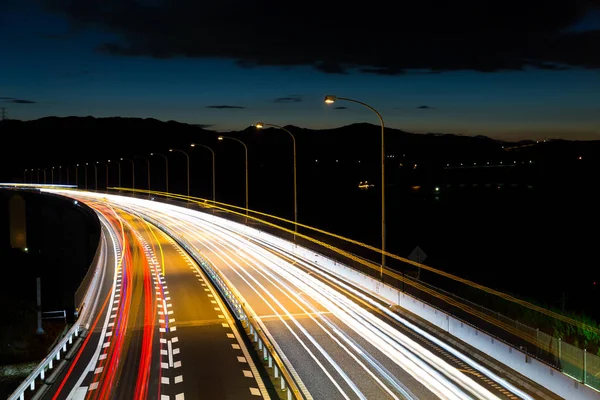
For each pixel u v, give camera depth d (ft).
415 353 82.58
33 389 70.79
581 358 60.59
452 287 153.99
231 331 100.17
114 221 321.32
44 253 376.07
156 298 130.41
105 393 69.67
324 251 171.83
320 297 126.82
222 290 132.57
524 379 67.77
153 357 84.99
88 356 86.48
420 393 67.51
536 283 167.84
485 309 81.46
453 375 72.18
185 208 366.63
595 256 206.49
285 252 199.93
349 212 359.05
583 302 143.74
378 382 71.61
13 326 141.49
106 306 123.75
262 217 346.95
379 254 220.64
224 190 508.94
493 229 277.23
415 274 139.64
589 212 295.48
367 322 101.76
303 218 336.49
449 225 297.12
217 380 73.67
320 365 78.84
